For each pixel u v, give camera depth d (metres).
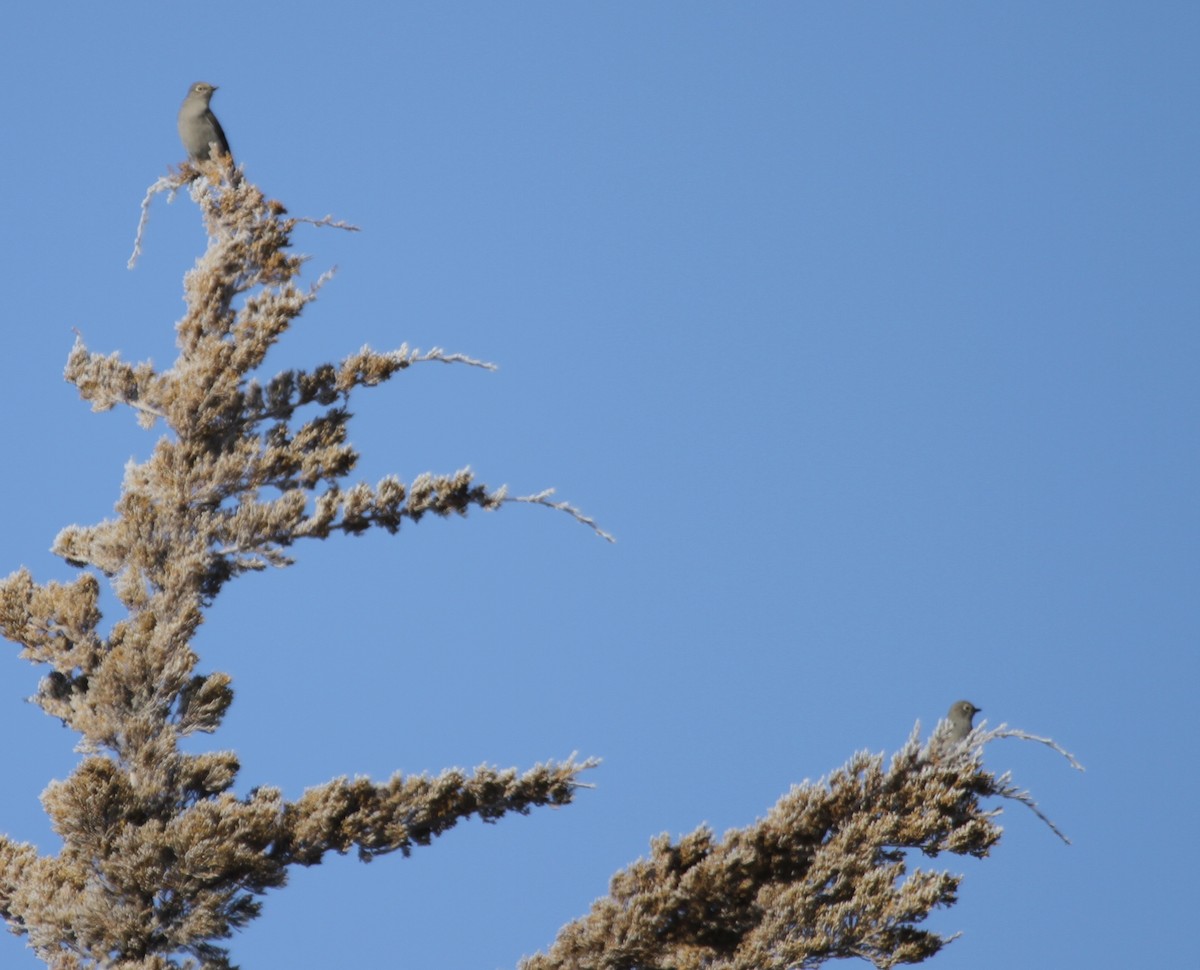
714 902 44.34
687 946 44.19
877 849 44.09
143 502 50.84
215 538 50.75
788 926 43.41
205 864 44.84
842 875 43.59
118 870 45.06
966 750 45.19
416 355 53.25
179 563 49.75
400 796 46.38
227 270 53.97
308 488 51.84
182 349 53.78
